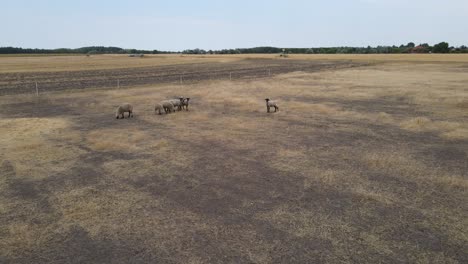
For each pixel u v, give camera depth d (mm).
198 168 11305
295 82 39000
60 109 22844
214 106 23438
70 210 8414
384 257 6473
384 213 8164
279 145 13891
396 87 32625
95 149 13484
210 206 8602
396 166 11281
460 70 53438
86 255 6652
